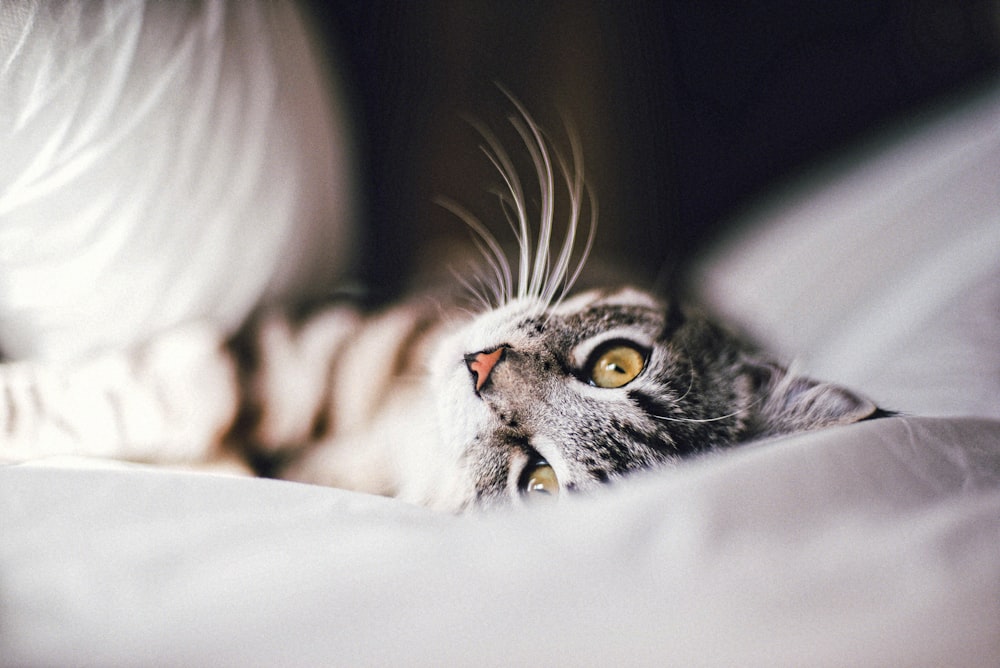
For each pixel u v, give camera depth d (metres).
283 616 0.28
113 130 0.37
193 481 0.32
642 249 0.39
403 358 0.39
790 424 0.36
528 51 0.38
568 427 0.37
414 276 0.39
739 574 0.29
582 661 0.27
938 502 0.31
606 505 0.32
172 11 0.37
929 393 0.35
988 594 0.28
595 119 0.38
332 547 0.30
